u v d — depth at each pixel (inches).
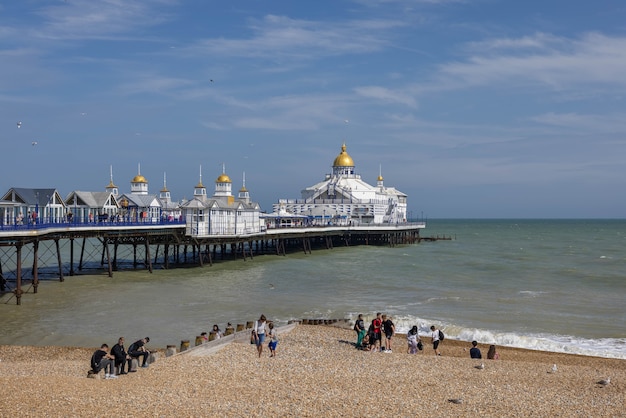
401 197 7519.7
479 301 2556.6
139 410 882.1
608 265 4296.3
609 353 1689.2
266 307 2320.4
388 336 1515.7
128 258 4532.5
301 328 1894.7
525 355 1619.1
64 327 1881.2
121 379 1105.4
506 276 3503.9
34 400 911.0
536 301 2568.9
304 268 3737.7
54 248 5408.5
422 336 1873.8
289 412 900.6
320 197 6619.1
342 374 1179.9
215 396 981.8
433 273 3595.0
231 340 1567.4
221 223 3909.9
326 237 5634.8
